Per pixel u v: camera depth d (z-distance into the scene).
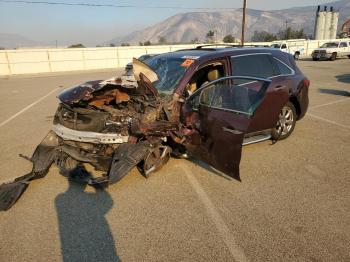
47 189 4.17
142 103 4.26
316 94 11.11
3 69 25.97
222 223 3.34
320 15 57.78
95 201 3.85
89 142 4.15
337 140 5.93
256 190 4.03
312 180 4.29
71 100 4.22
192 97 4.28
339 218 3.38
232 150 3.71
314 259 2.78
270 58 5.61
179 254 2.89
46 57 27.80
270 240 3.05
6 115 8.82
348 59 30.53
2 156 5.45
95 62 30.53
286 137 5.97
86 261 2.83
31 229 3.31
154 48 33.47
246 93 3.56
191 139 4.32
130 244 3.04
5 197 3.87
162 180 4.34
